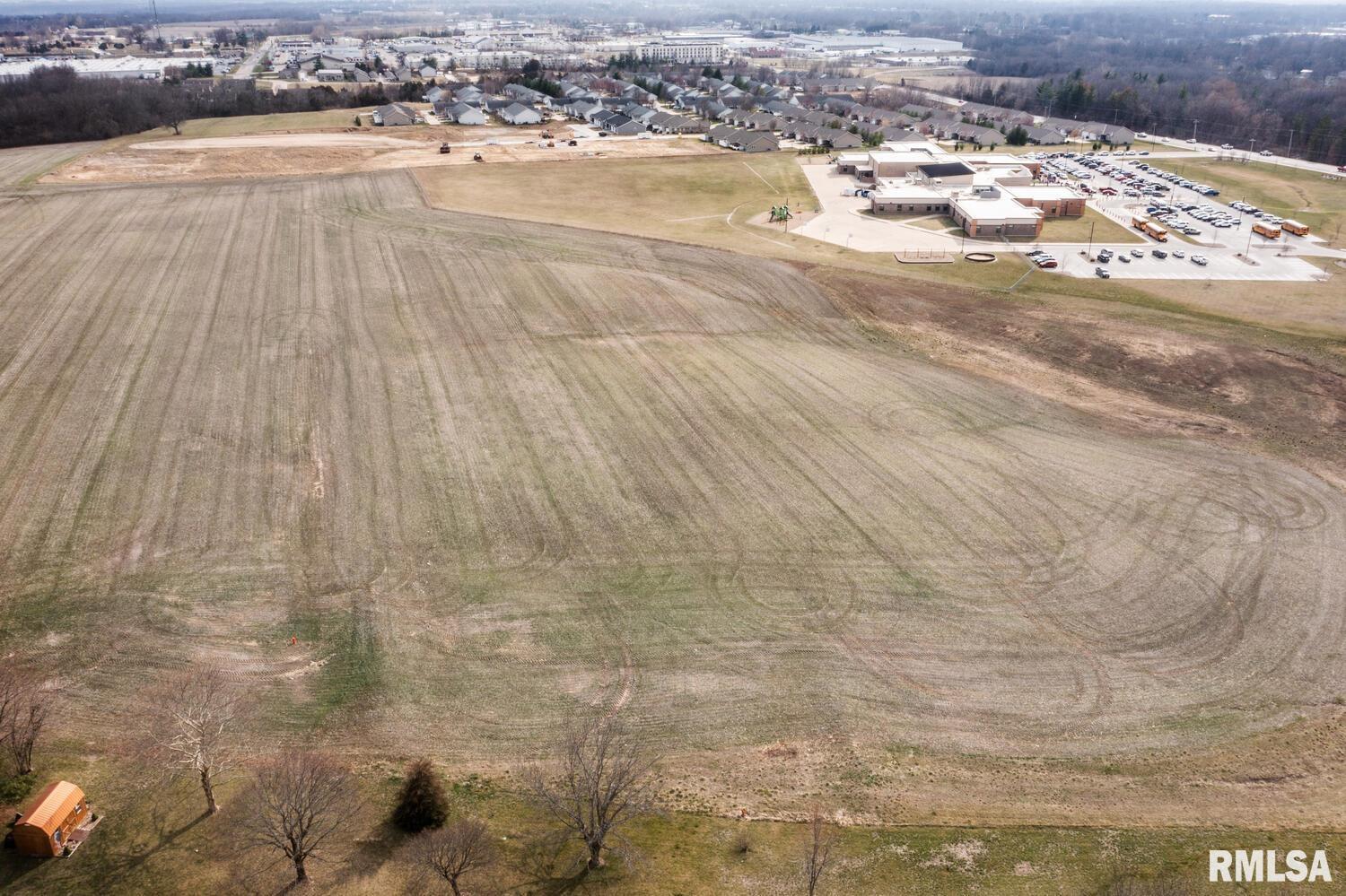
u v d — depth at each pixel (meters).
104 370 60.56
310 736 32.31
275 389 58.53
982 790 30.72
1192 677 35.81
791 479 49.09
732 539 43.97
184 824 28.03
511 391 59.03
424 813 28.02
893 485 48.62
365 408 56.38
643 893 26.09
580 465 50.25
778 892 26.33
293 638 37.25
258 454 50.84
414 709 33.75
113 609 38.47
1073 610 39.47
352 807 28.62
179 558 41.88
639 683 35.31
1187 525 45.50
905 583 41.06
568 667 36.03
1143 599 40.09
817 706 34.38
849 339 69.88
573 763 29.50
